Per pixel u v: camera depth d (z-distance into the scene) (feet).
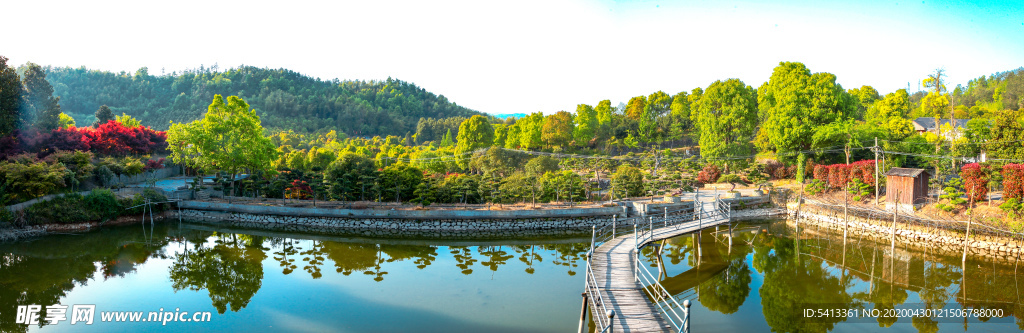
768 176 222.89
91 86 593.01
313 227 149.28
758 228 153.89
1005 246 110.32
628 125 307.58
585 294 65.72
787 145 206.59
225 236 136.87
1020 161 131.85
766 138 235.40
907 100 280.51
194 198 171.42
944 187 147.64
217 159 175.83
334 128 570.46
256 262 108.27
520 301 81.35
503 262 108.17
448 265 105.50
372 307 78.43
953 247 119.03
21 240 123.54
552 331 68.44
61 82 570.87
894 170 143.84
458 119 558.15
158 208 157.99
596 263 85.66
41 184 128.88
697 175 225.15
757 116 281.95
